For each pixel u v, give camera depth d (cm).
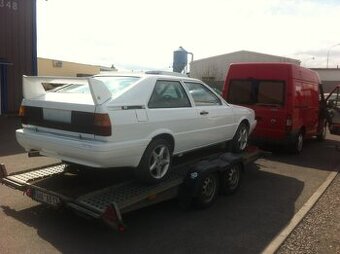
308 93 1130
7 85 1673
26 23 1723
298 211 598
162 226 520
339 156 1075
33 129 552
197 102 653
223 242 478
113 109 484
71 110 499
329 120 1166
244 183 749
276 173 845
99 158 472
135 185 541
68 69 3881
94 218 453
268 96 1027
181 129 597
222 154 664
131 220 537
